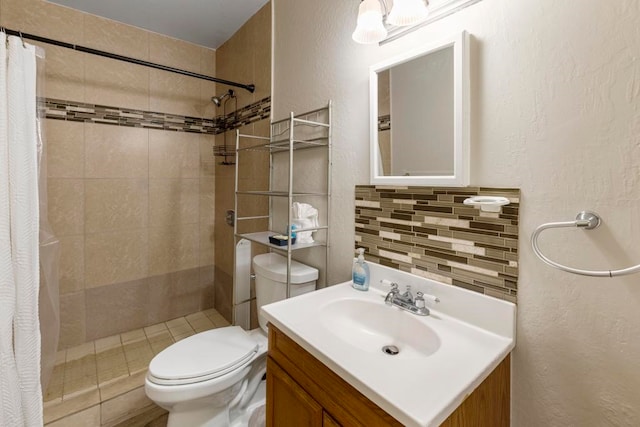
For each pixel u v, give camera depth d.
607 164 0.72
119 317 2.32
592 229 0.75
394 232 1.21
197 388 1.20
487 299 0.93
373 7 1.05
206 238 2.71
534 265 0.85
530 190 0.85
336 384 0.80
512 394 0.91
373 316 1.14
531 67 0.83
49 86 1.98
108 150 2.21
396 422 0.65
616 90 0.71
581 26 0.75
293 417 0.95
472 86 0.95
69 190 2.08
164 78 2.42
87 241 2.17
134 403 1.64
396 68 1.16
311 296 1.20
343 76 1.42
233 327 1.62
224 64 2.49
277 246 1.47
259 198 2.05
